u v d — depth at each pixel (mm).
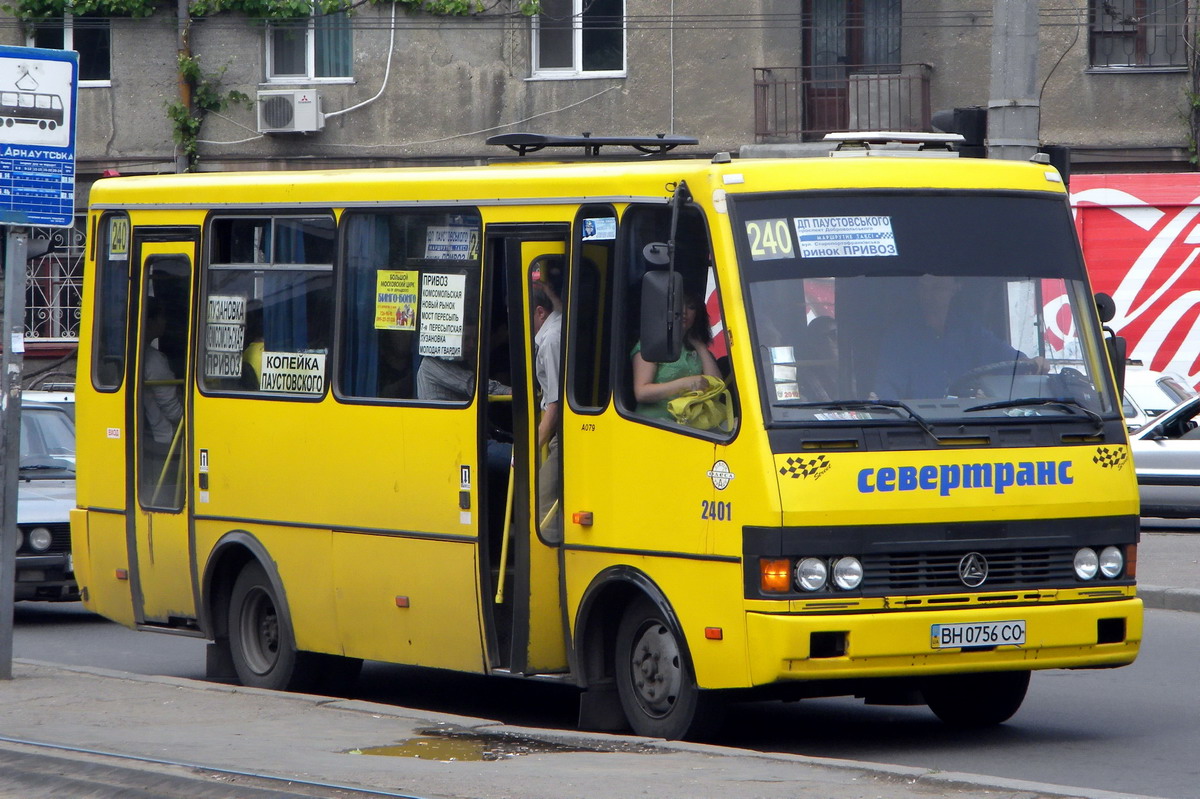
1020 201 30406
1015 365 29219
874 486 27438
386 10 93688
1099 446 29219
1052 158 44031
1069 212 30797
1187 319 84125
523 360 31531
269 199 37125
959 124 48438
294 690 37062
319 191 36031
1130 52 87188
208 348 38531
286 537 36438
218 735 30062
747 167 28859
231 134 95938
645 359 27844
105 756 27906
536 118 92500
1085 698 35906
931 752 30125
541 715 35656
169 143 96312
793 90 89688
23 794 26312
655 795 24078
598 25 92188
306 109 93188
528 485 31469
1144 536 65062
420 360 33625
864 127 89625
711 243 28500
